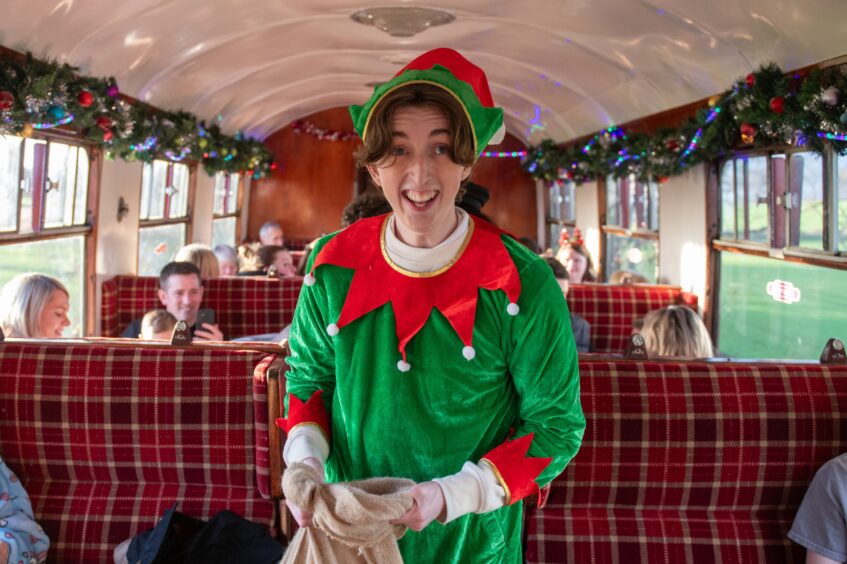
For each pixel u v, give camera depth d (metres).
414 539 1.78
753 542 2.92
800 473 2.93
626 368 2.96
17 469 3.12
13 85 4.08
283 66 8.62
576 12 5.64
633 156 7.41
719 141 5.54
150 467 3.10
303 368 1.85
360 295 1.73
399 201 1.65
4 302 4.00
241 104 9.85
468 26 6.66
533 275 1.69
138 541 2.87
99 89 5.09
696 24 4.86
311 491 1.51
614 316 6.55
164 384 3.06
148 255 8.12
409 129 1.59
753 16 4.34
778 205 5.18
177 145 7.38
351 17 6.39
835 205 4.47
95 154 6.04
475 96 1.64
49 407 3.07
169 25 5.50
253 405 3.05
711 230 6.22
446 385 1.69
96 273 6.26
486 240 1.74
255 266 7.70
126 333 5.73
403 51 7.99
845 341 4.39
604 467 2.94
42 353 3.10
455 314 1.67
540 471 1.67
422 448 1.71
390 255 1.74
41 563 2.99
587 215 10.31
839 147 3.95
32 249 5.20
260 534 2.87
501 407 1.74
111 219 6.50
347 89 11.48
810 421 2.92
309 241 13.46
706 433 2.92
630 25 5.47
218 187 11.27
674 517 2.96
